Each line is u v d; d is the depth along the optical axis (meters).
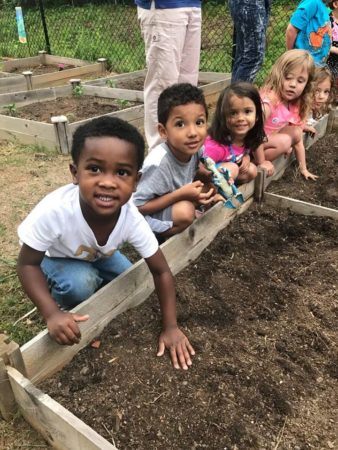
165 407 0.71
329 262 1.07
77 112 2.17
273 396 0.74
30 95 2.31
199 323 0.88
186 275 1.02
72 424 0.61
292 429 0.70
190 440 0.67
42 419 0.67
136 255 1.12
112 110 2.20
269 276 1.03
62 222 0.74
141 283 0.91
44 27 3.67
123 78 2.76
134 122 1.98
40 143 1.79
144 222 0.81
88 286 0.86
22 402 0.69
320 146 1.71
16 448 0.69
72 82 2.45
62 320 0.71
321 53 1.87
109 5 5.14
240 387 0.75
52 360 0.75
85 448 0.61
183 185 1.05
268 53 3.13
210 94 2.32
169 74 1.49
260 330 0.88
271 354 0.82
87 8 5.23
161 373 0.77
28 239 0.72
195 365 0.78
